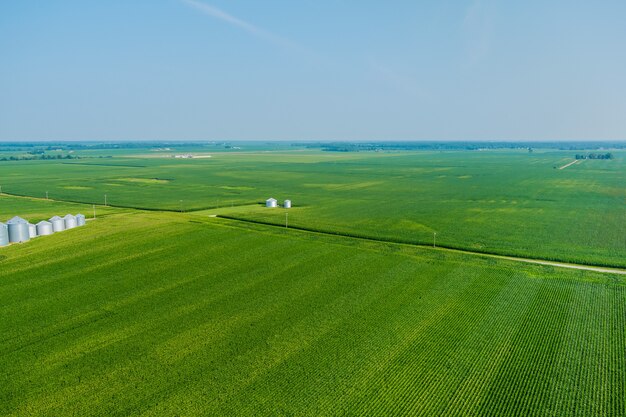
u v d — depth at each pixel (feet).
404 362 108.58
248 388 98.07
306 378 101.76
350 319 132.26
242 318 133.18
